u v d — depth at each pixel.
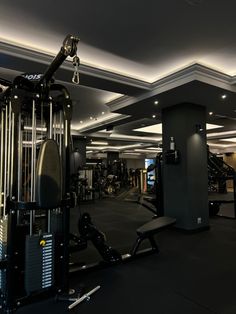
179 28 2.93
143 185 13.25
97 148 16.75
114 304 2.30
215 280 2.82
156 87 4.54
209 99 4.94
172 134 5.46
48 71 1.97
